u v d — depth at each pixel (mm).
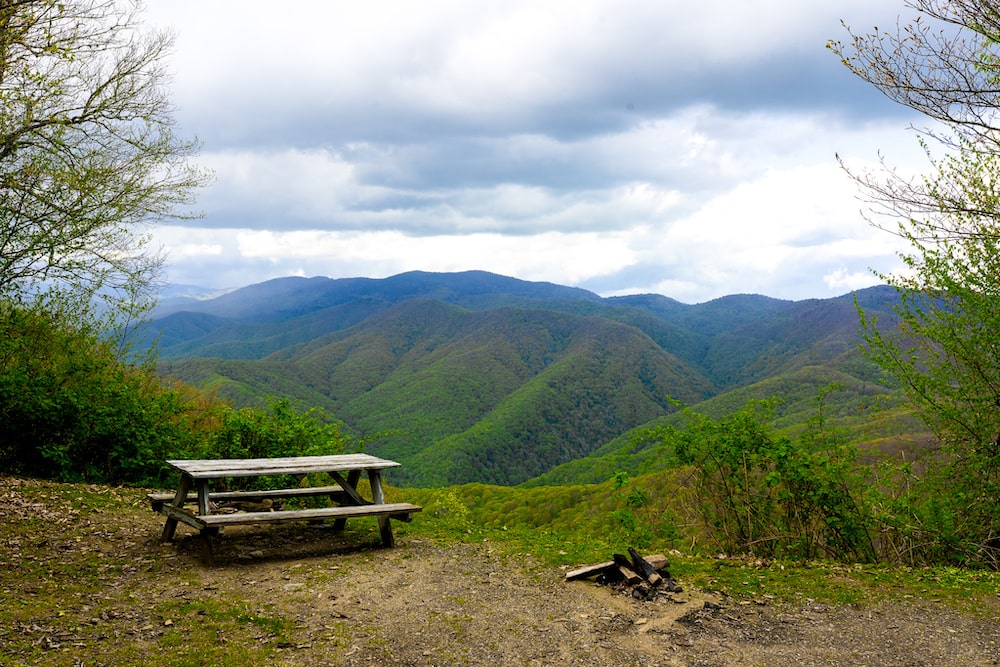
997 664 4668
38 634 4465
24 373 10508
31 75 9898
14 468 10133
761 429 8391
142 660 4184
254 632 4758
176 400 11867
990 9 6484
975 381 9906
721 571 6809
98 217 11203
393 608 5352
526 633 4918
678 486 8922
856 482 8375
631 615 5320
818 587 6340
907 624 5434
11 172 10344
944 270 9961
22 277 10797
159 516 8305
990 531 9062
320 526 8203
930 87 6988
